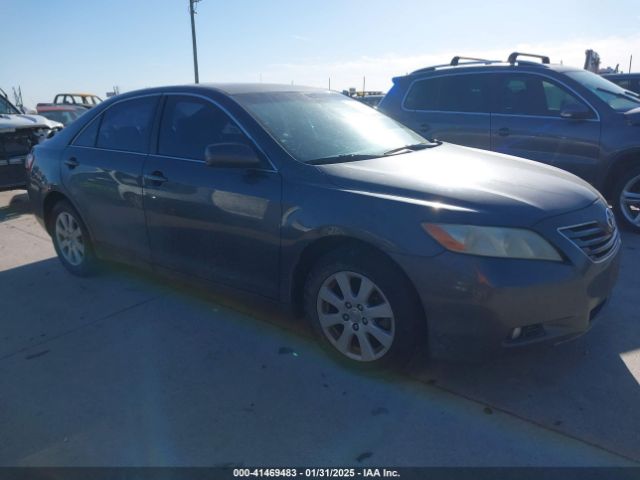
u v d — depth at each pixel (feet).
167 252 12.89
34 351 11.69
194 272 12.44
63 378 10.55
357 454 8.14
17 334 12.55
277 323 12.47
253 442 8.48
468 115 21.58
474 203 9.02
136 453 8.34
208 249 11.91
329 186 10.02
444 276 8.73
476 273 8.55
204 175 11.69
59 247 16.29
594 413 8.86
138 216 13.25
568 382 9.73
